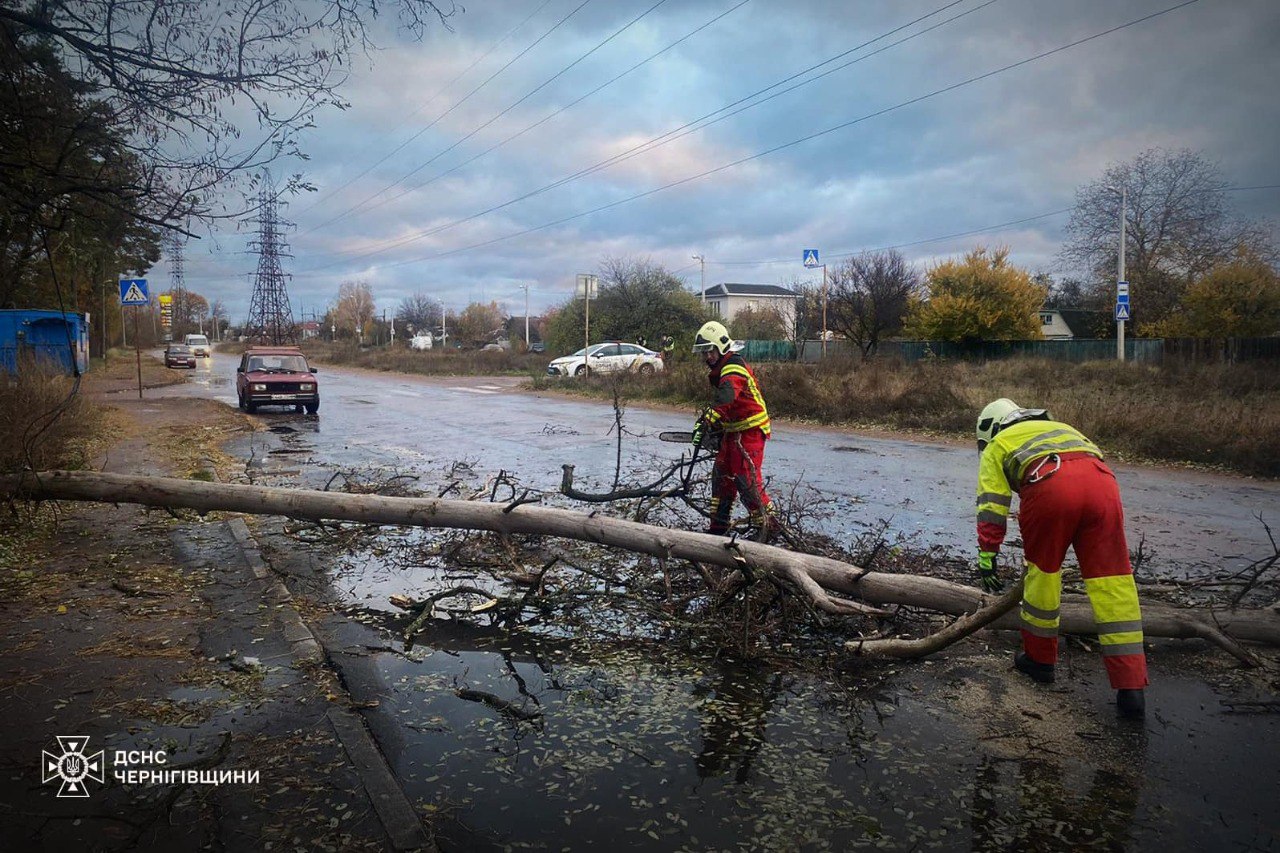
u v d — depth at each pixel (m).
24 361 11.70
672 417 18.11
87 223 5.13
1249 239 38.19
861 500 8.69
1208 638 4.35
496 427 15.98
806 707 3.88
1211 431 11.83
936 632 4.64
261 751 3.32
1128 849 2.75
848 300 35.31
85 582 5.49
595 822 2.89
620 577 5.77
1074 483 3.73
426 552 6.55
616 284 36.81
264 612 4.98
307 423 16.70
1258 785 3.15
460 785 3.14
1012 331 36.66
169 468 9.68
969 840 2.80
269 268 69.38
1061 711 3.80
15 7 4.42
